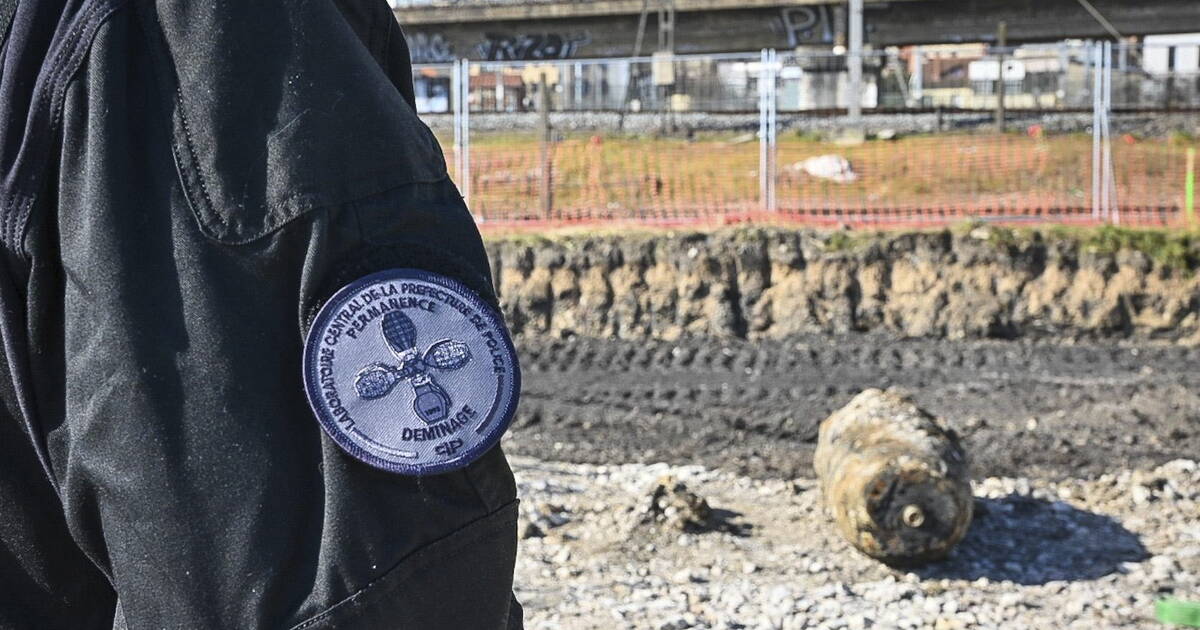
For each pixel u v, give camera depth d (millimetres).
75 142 1228
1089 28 45094
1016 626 6035
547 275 14156
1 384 1330
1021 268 13406
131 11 1265
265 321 1196
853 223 14891
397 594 1177
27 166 1240
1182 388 11234
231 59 1226
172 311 1187
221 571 1157
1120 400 11008
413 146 1267
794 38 48125
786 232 13891
